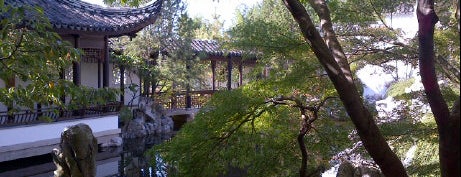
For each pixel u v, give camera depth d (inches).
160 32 686.5
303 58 154.3
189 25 695.1
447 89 166.9
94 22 502.3
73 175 206.8
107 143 539.2
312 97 165.8
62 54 136.3
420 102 212.8
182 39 697.6
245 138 153.8
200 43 800.3
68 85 143.1
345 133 167.6
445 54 173.9
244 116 147.9
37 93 144.9
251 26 157.4
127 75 745.6
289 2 112.2
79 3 533.0
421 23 112.5
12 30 135.6
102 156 517.7
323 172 230.1
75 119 497.7
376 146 108.3
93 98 154.1
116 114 558.6
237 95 141.1
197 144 145.2
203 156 148.0
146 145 599.5
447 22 174.1
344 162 196.2
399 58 184.7
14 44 133.2
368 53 189.8
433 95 105.7
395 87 400.2
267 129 159.6
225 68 920.3
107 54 564.7
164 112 721.0
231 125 147.8
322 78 159.0
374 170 193.0
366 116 107.7
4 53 131.7
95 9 537.3
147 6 566.3
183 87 751.1
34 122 453.7
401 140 175.0
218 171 158.9
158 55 705.6
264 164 162.7
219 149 151.6
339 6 185.2
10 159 431.5
